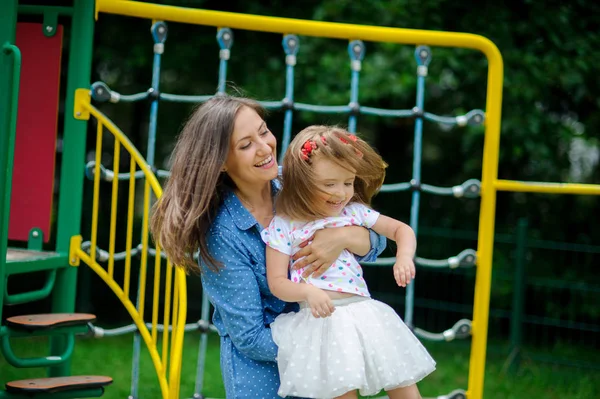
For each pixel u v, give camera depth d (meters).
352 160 2.59
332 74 6.86
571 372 6.38
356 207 2.77
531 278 7.66
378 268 7.72
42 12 3.77
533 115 7.08
